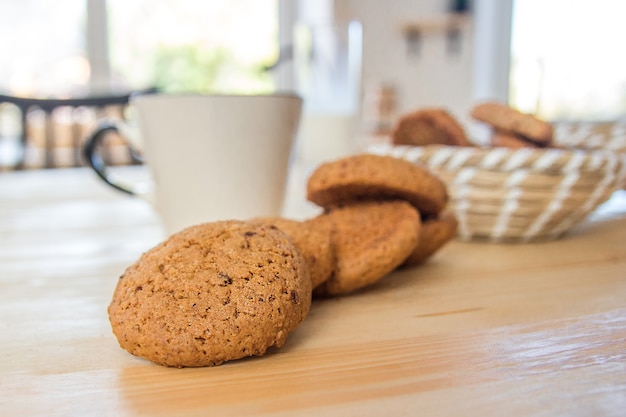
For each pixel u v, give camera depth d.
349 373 0.24
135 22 1.62
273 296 0.25
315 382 0.23
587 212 0.42
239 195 0.38
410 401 0.21
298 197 0.58
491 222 0.41
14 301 0.31
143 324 0.25
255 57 1.71
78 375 0.24
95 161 0.45
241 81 1.72
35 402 0.22
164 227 0.40
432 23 1.63
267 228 0.28
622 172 0.41
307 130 0.69
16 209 0.57
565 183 0.39
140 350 0.25
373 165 0.32
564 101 1.40
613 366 0.24
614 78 1.29
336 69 0.70
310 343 0.26
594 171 0.39
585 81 1.35
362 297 0.31
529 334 0.27
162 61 1.67
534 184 0.39
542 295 0.31
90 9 1.56
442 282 0.33
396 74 1.67
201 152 0.37
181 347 0.24
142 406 0.21
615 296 0.31
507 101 1.56
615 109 1.30
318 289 0.31
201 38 1.68
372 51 1.66
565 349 0.25
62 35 1.57
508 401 0.21
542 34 1.44
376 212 0.33
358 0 1.63
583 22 1.34
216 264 0.26
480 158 0.39
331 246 0.30
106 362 0.25
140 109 0.38
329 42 0.70
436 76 1.67
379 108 1.41
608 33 1.29
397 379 0.23
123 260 0.38
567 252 0.39
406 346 0.26
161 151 0.38
